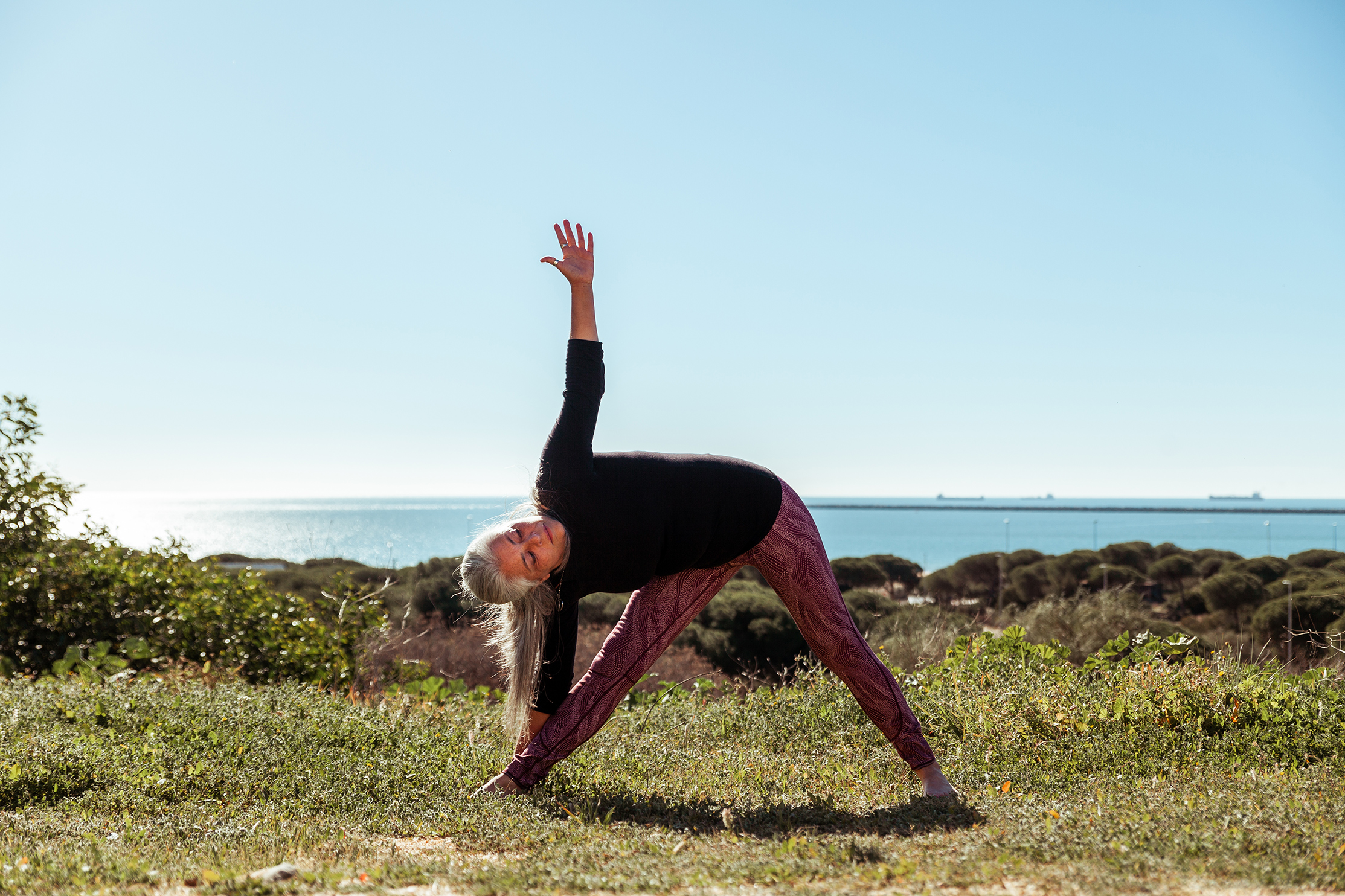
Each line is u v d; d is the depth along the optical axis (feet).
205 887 7.55
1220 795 10.11
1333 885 7.05
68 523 26.78
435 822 10.48
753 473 12.21
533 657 11.78
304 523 411.13
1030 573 80.18
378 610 28.50
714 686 26.07
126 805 11.06
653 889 7.58
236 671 23.72
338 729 14.75
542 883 7.75
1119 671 17.29
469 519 11.87
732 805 11.44
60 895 7.39
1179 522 410.11
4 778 11.30
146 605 26.68
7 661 22.80
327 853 9.10
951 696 17.24
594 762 13.80
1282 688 15.51
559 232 11.72
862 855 8.55
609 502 11.29
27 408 25.55
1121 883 7.18
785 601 12.58
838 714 16.87
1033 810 10.15
